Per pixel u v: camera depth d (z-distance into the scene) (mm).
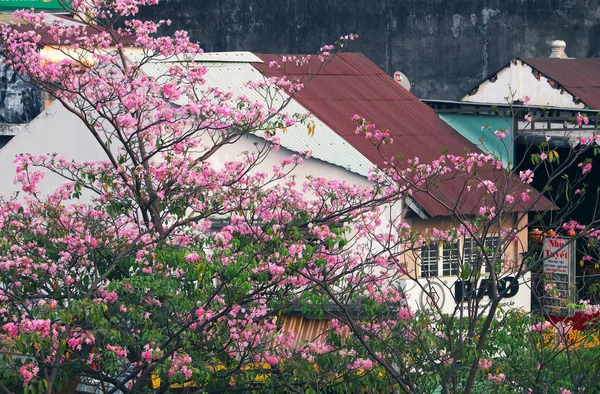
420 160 26203
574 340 17234
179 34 20438
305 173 24469
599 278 26922
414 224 24000
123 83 19891
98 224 18391
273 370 17000
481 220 16141
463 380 16656
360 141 26156
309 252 16141
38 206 18172
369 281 17547
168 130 20531
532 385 16391
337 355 17266
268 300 17172
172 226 18062
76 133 25688
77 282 17422
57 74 19391
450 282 24516
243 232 17391
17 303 16984
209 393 16938
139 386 16141
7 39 19953
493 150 28328
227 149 24297
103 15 21156
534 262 15750
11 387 17344
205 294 16781
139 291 16859
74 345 15312
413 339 17078
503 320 17141
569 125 27250
